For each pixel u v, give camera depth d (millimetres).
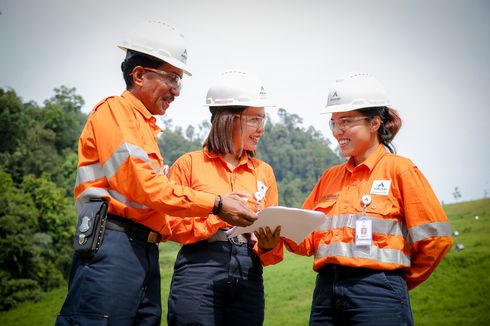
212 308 2914
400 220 2854
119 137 2547
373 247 2770
